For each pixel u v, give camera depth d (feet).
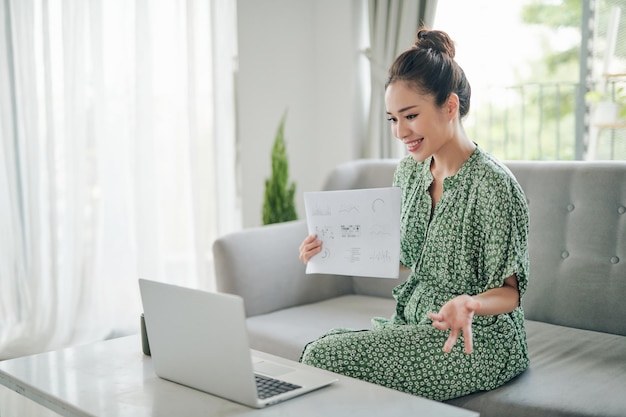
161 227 11.64
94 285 10.80
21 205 10.48
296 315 7.97
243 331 4.33
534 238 7.52
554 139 17.31
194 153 11.51
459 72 5.61
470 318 4.61
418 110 5.46
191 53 11.32
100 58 10.64
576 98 10.96
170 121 11.60
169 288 4.75
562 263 7.32
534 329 7.08
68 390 4.88
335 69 12.32
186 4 11.26
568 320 7.23
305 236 8.69
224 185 11.87
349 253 6.00
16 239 10.28
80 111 10.55
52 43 10.42
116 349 5.90
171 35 11.51
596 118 10.75
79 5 10.41
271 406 4.43
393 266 5.78
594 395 5.26
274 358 5.42
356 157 12.28
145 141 11.09
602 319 7.01
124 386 4.94
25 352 10.22
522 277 5.26
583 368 5.89
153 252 11.26
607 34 10.44
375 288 8.82
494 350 5.50
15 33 10.11
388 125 11.62
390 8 11.27
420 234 6.00
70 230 10.65
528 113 17.21
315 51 12.63
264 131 12.27
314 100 12.74
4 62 10.05
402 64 5.50
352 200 5.96
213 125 11.69
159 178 11.58
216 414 4.33
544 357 6.22
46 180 10.44
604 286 7.02
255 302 8.03
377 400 4.49
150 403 4.58
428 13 10.93
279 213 12.55
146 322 5.07
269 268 8.18
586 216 7.20
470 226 5.51
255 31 12.01
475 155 5.62
